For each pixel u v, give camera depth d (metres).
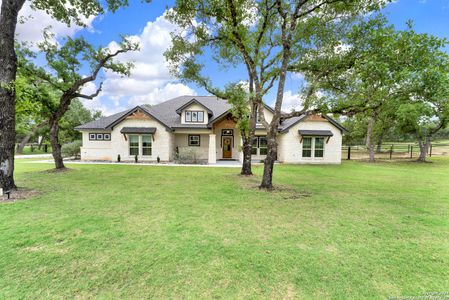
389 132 24.92
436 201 7.18
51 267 3.30
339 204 6.77
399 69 6.31
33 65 11.74
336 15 8.18
